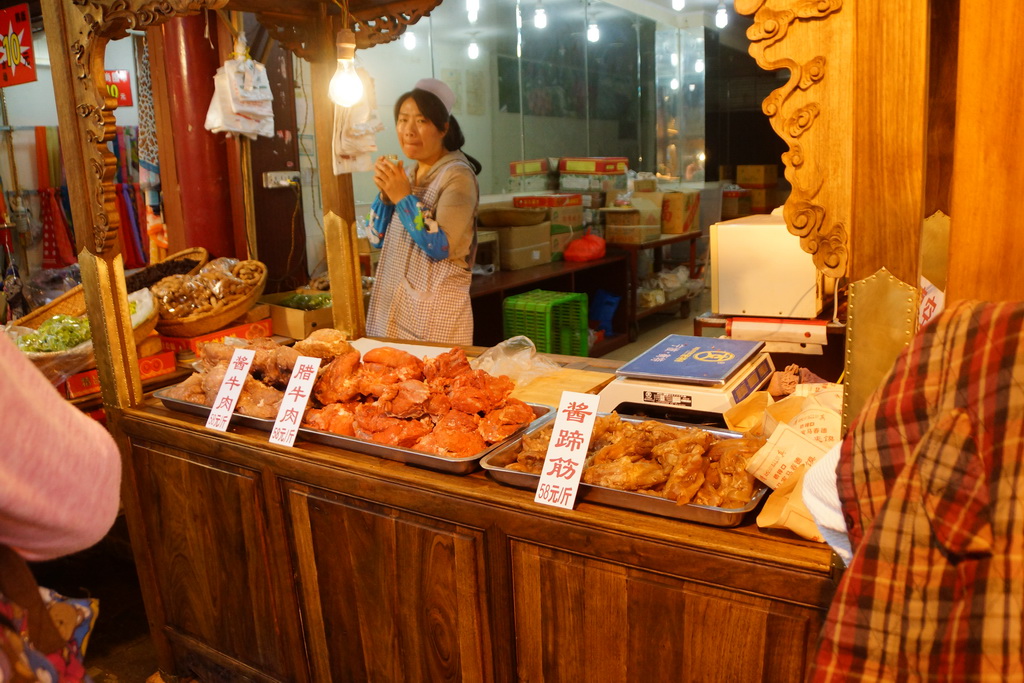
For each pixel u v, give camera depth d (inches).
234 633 85.8
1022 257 38.4
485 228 212.2
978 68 38.1
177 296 114.1
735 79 246.4
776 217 113.3
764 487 56.6
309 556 75.4
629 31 267.1
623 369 77.0
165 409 89.2
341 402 76.8
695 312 277.4
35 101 200.7
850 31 43.6
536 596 60.5
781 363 105.3
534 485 60.5
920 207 43.3
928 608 32.5
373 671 74.0
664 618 54.6
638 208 239.5
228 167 149.5
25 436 32.5
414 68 212.8
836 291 100.5
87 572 126.6
